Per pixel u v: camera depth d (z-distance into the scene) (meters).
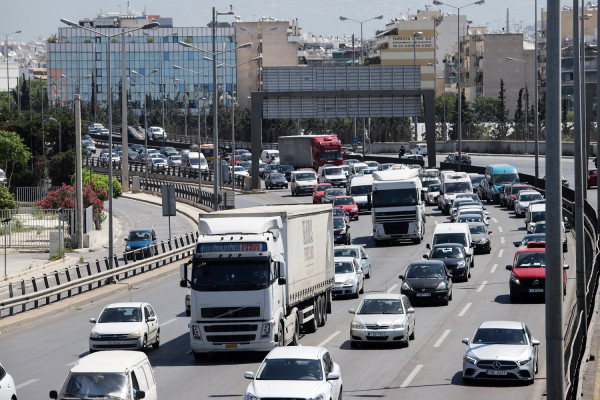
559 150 41.66
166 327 87.75
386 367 67.56
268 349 69.44
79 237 163.50
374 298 78.31
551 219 41.75
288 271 74.00
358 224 177.38
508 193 191.25
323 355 52.75
